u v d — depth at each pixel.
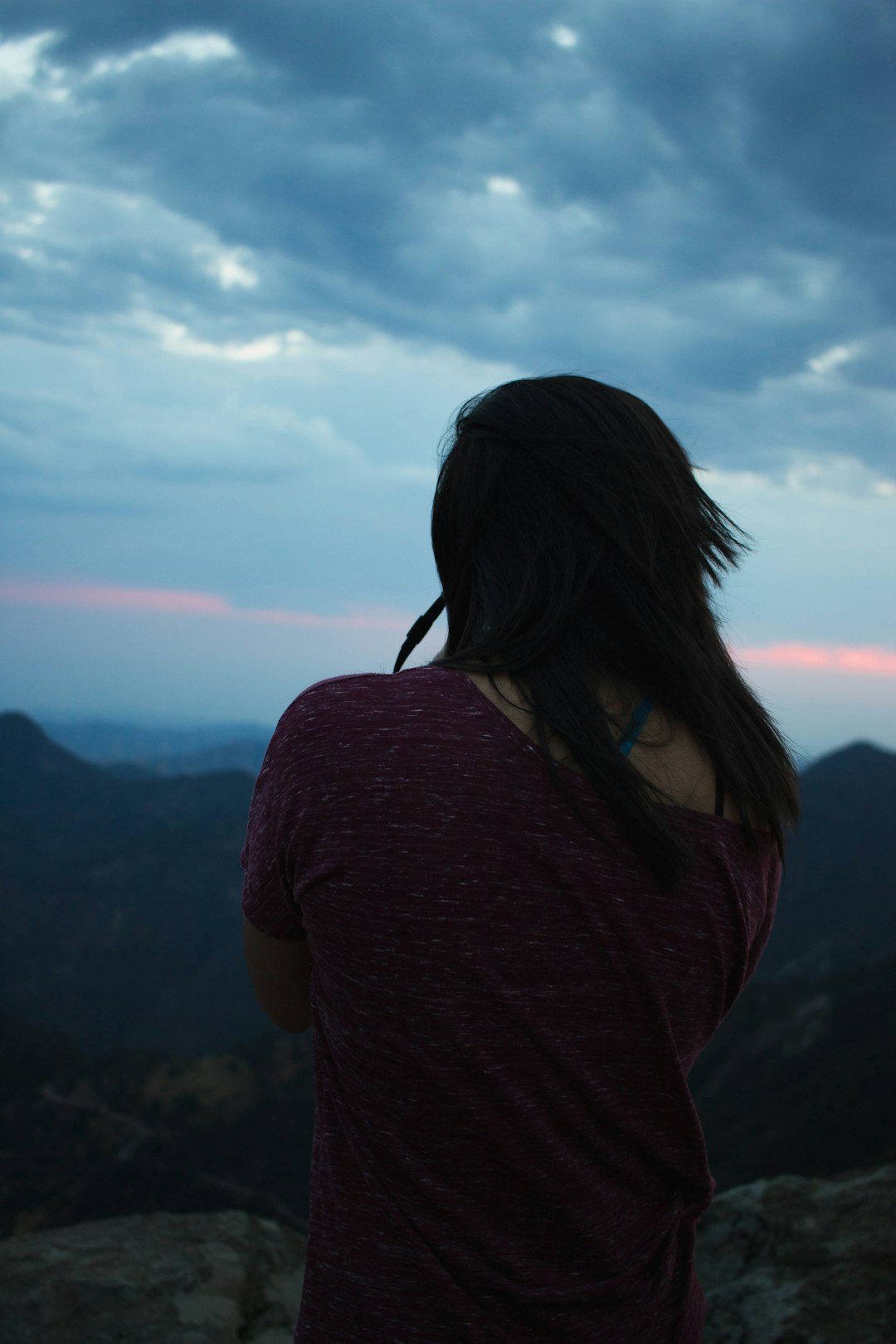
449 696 0.73
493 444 0.82
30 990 152.88
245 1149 54.75
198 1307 1.79
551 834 0.68
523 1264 0.70
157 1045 140.00
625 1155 0.73
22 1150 55.00
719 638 0.86
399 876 0.67
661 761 0.73
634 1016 0.70
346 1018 0.70
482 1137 0.68
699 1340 0.84
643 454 0.80
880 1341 1.64
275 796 0.74
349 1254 0.73
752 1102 54.88
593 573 0.76
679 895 0.70
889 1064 46.78
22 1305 1.72
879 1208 2.03
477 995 0.67
